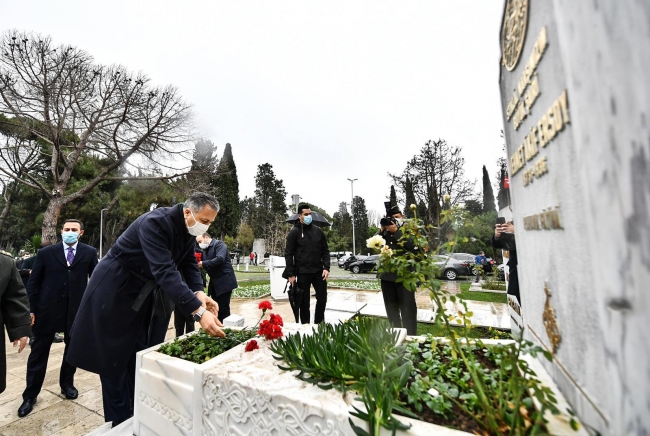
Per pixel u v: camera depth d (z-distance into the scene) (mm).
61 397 2627
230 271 4113
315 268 4004
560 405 891
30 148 13664
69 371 2682
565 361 900
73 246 2928
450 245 1181
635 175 520
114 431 1745
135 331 2037
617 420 609
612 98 561
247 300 7414
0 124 13062
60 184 13164
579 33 645
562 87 787
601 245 611
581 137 661
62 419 2291
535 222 1088
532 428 802
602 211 605
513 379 847
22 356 3732
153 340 2883
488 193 23031
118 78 13383
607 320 623
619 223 562
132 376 2361
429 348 1599
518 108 1171
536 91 966
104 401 2004
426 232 1323
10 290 2105
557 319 947
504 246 3006
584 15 622
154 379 1598
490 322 4211
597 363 710
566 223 832
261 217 36062
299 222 4121
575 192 770
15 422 2254
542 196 997
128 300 1978
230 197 28766
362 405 1019
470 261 11438
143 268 1985
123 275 1955
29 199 19672
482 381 1091
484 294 7449
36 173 17703
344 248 36219
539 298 1104
